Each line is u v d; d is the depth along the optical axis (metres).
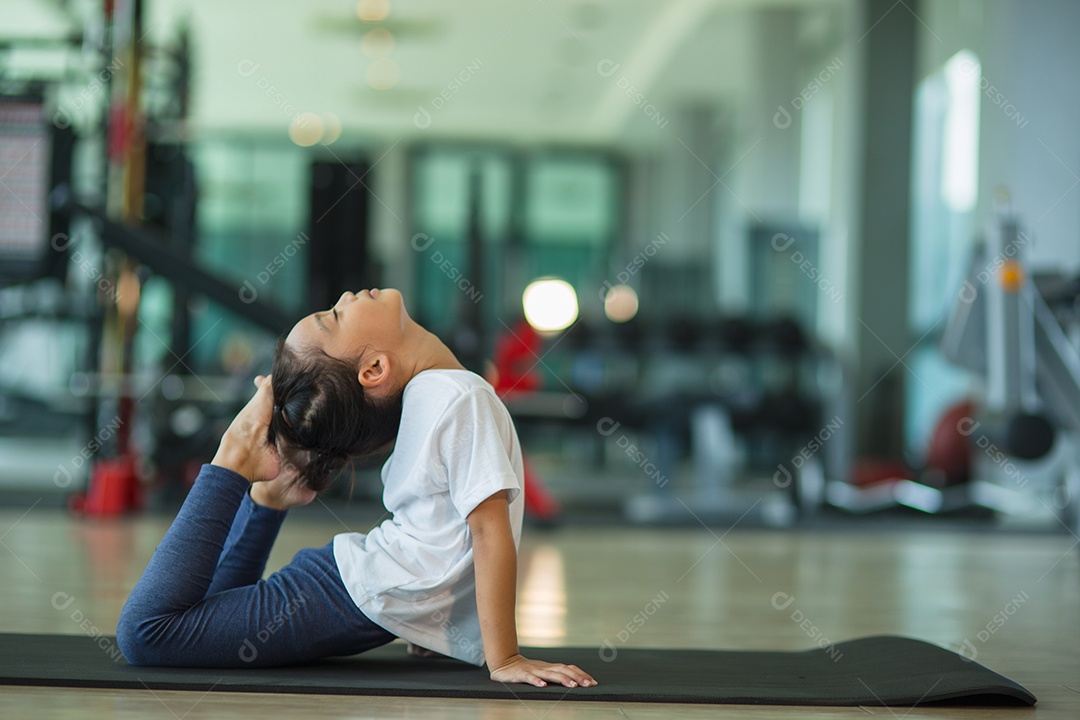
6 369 9.07
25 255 5.06
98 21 5.47
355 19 12.05
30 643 2.10
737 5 11.26
